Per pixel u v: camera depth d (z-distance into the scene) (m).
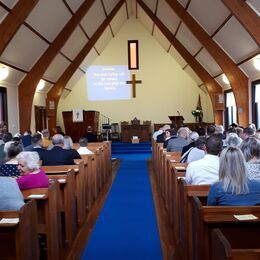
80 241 4.27
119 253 3.88
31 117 12.98
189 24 11.27
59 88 15.05
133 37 17.97
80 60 14.82
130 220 5.12
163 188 6.39
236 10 8.03
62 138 5.61
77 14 11.38
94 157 6.64
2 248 2.55
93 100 17.98
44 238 3.48
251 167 3.10
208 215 2.53
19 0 8.18
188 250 3.20
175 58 17.50
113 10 14.36
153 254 3.83
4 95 10.84
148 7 14.45
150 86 18.08
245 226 2.53
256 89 11.18
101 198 6.64
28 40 9.97
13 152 4.07
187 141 6.99
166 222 4.98
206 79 14.72
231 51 11.01
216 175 3.53
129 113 17.98
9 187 2.89
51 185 3.38
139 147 15.52
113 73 17.92
